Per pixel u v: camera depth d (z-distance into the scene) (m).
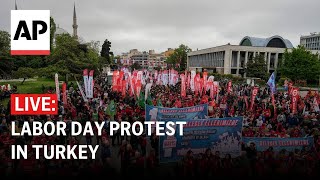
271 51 106.44
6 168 11.64
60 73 47.69
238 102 31.20
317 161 12.95
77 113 23.80
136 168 12.09
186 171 12.07
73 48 50.72
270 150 13.24
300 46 85.12
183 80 32.28
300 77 83.50
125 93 33.50
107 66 114.69
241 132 15.68
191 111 17.47
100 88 43.91
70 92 37.62
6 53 50.62
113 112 22.48
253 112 25.09
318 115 23.52
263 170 11.80
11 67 51.94
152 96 35.00
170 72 44.19
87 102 26.81
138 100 28.05
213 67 116.06
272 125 21.81
